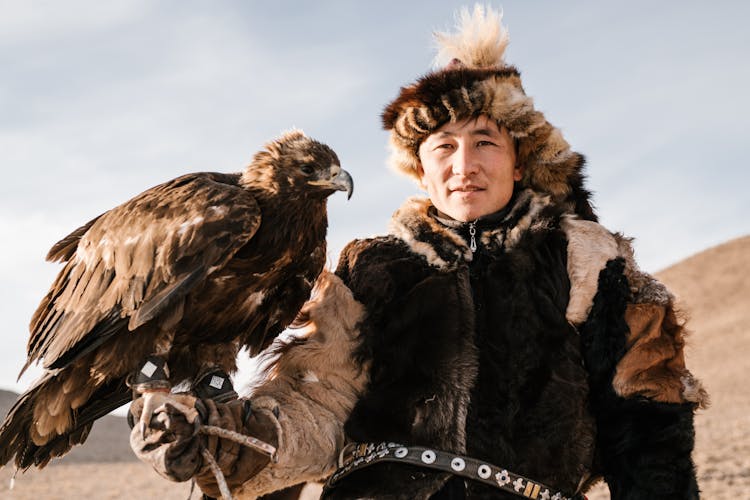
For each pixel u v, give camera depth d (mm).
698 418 23188
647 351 2998
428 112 3385
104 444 35000
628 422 2941
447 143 3395
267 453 2945
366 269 3393
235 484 2998
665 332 3051
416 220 3398
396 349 3184
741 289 61000
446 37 3670
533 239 3205
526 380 3049
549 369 3053
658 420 2926
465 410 3045
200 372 3771
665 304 3086
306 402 3234
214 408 2904
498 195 3334
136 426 2869
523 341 3084
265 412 3092
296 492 3547
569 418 3021
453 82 3357
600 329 3049
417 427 3072
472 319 3146
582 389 3057
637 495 2885
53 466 26812
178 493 19672
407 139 3504
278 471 3096
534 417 3018
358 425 3152
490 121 3359
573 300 3100
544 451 3002
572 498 3021
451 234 3297
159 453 2744
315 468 3154
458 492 2996
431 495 3004
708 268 67812
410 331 3180
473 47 3586
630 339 3021
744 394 31953
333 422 3217
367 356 3260
